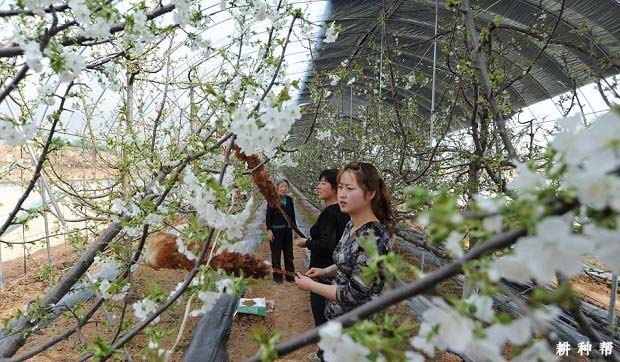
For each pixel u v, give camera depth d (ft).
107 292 5.90
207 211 4.06
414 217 11.39
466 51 9.41
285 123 4.29
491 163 8.76
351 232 7.15
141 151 12.20
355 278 6.32
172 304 4.54
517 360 2.02
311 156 35.32
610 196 1.50
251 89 7.20
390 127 20.16
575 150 1.64
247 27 9.42
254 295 18.16
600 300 17.12
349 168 7.14
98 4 5.10
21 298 17.17
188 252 4.40
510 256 1.82
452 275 2.13
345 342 2.15
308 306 17.11
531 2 18.56
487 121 9.88
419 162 16.63
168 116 17.19
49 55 4.33
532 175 2.02
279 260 19.97
